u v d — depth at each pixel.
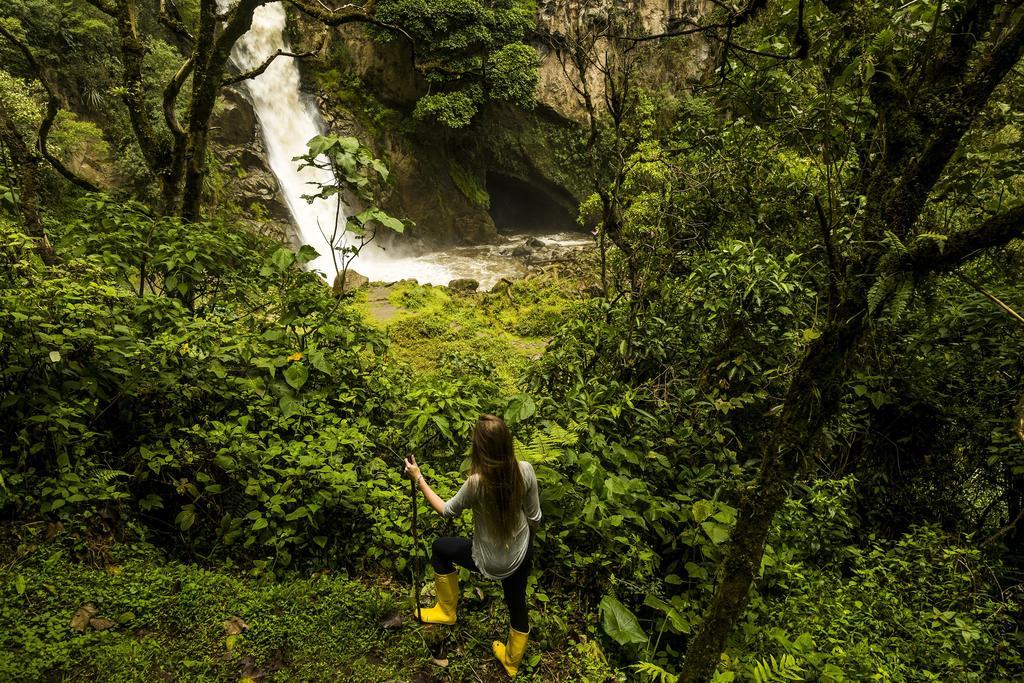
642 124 8.27
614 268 6.77
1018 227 2.09
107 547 3.78
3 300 3.95
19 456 3.88
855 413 6.37
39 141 7.05
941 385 6.30
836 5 3.44
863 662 3.80
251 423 4.81
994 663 4.18
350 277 18.95
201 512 4.25
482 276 23.78
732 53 5.83
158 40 19.78
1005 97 4.50
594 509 4.10
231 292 5.97
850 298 2.35
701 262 6.39
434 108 24.08
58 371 4.17
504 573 3.17
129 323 4.84
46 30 17.52
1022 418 3.65
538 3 25.62
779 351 5.51
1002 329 5.51
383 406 5.42
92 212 6.06
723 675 3.10
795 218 6.54
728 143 7.11
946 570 5.11
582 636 3.75
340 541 4.21
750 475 5.08
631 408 5.00
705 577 4.17
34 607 3.28
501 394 5.84
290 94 25.03
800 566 4.79
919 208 2.34
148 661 3.12
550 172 29.11
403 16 23.55
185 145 7.37
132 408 4.52
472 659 3.47
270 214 22.02
